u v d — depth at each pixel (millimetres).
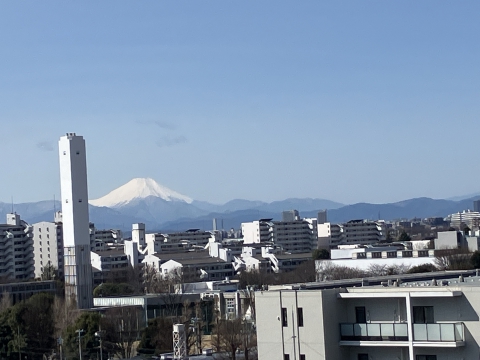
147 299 196625
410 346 68062
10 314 166500
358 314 72250
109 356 160000
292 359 72562
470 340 67188
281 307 73438
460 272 105312
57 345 163125
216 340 152750
